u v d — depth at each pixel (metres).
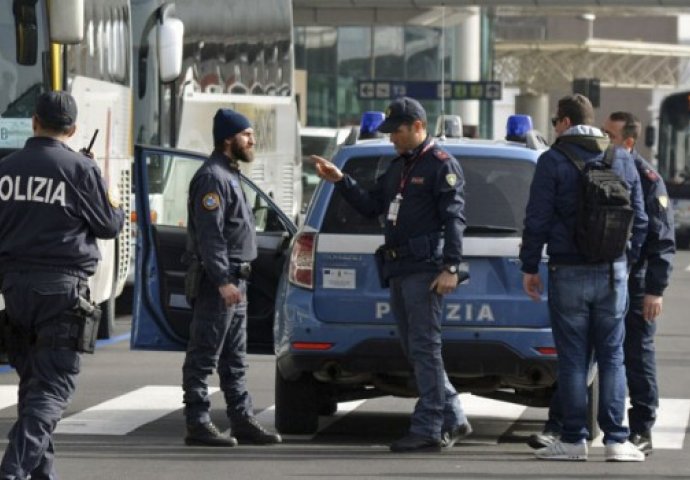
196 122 57.84
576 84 105.44
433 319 26.75
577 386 26.27
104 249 43.59
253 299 30.11
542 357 27.38
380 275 27.09
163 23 52.97
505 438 29.39
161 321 29.94
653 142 112.56
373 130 30.66
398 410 33.00
